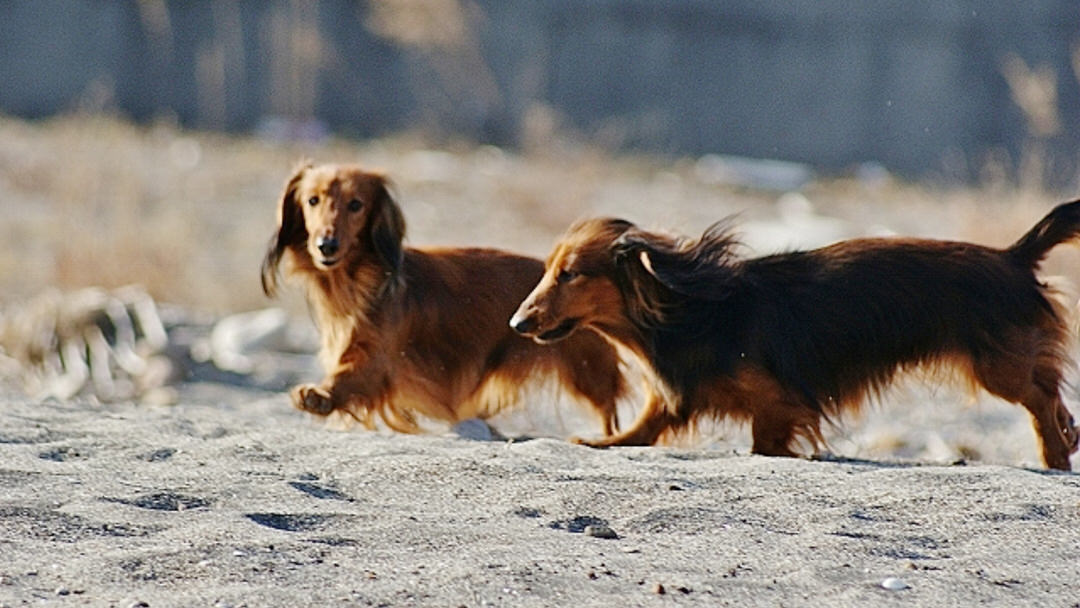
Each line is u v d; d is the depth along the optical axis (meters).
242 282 19.47
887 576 6.88
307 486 8.30
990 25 39.97
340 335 11.86
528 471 8.68
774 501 8.16
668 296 10.38
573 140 34.50
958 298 10.26
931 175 38.38
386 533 7.34
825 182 35.16
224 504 7.85
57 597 6.33
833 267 10.41
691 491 8.33
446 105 39.97
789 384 10.23
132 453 9.15
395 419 12.06
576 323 10.57
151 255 19.33
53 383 15.37
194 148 32.38
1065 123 37.59
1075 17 39.66
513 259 12.43
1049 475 8.94
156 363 15.50
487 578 6.61
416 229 24.30
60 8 40.09
